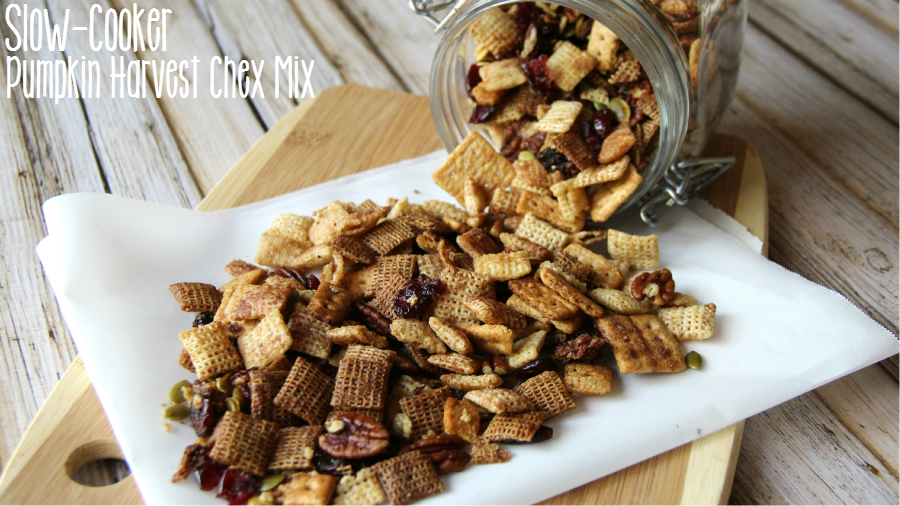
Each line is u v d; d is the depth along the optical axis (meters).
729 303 0.40
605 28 0.42
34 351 0.43
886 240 0.45
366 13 0.61
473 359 0.37
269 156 0.48
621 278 0.40
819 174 0.48
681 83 0.39
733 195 0.45
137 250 0.41
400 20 0.61
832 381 0.38
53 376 0.42
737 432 0.36
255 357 0.37
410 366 0.38
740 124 0.51
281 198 0.45
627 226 0.44
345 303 0.39
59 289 0.39
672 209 0.45
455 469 0.34
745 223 0.44
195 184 0.50
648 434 0.36
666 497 0.35
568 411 0.36
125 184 0.50
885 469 0.37
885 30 0.56
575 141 0.42
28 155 0.51
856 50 0.54
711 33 0.40
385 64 0.58
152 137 0.52
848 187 0.47
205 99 0.55
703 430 0.36
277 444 0.35
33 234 0.47
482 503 0.34
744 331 0.39
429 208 0.44
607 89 0.43
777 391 0.37
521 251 0.41
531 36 0.43
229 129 0.53
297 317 0.38
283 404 0.35
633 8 0.38
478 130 0.47
